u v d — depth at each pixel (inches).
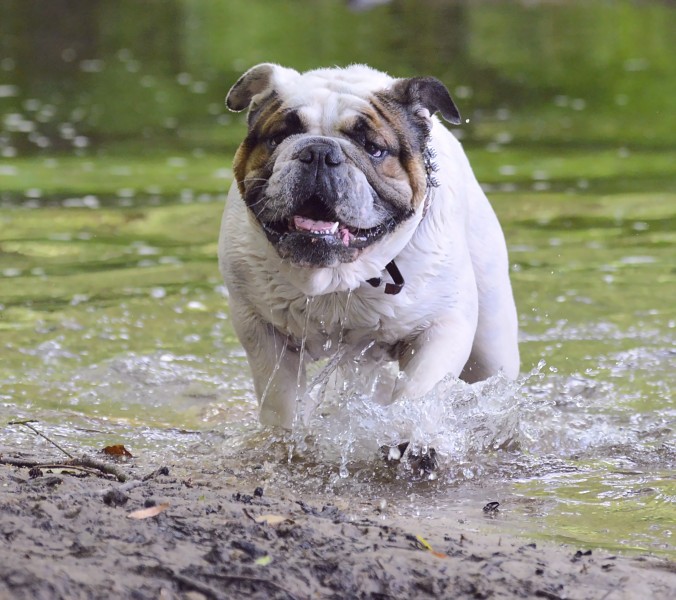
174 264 665.6
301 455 383.9
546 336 540.1
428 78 364.8
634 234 732.7
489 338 426.0
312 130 351.3
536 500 345.4
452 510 334.0
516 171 922.7
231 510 282.2
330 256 343.0
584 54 1517.0
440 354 378.0
